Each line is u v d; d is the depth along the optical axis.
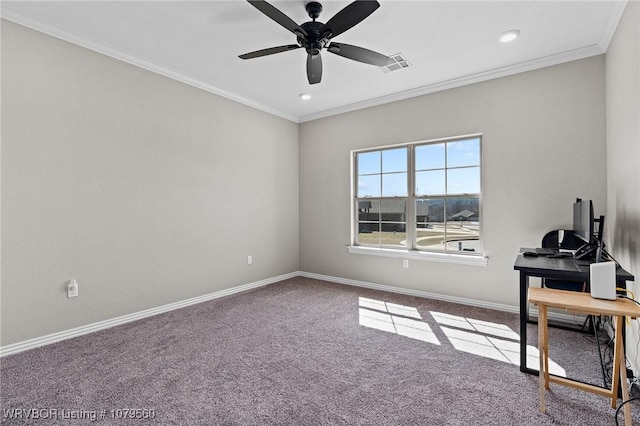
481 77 3.34
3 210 2.29
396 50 2.86
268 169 4.53
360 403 1.77
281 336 2.69
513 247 3.24
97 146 2.78
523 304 2.07
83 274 2.70
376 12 2.29
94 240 2.77
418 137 3.84
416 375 2.06
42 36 2.46
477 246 3.52
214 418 1.65
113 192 2.89
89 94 2.73
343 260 4.56
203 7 2.26
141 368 2.15
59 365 2.18
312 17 2.24
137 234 3.07
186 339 2.62
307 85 3.70
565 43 2.73
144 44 2.78
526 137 3.15
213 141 3.79
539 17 2.35
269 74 3.41
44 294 2.49
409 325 2.93
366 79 3.51
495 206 3.33
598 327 2.69
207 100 3.72
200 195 3.65
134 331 2.79
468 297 3.53
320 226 4.81
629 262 2.07
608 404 1.74
